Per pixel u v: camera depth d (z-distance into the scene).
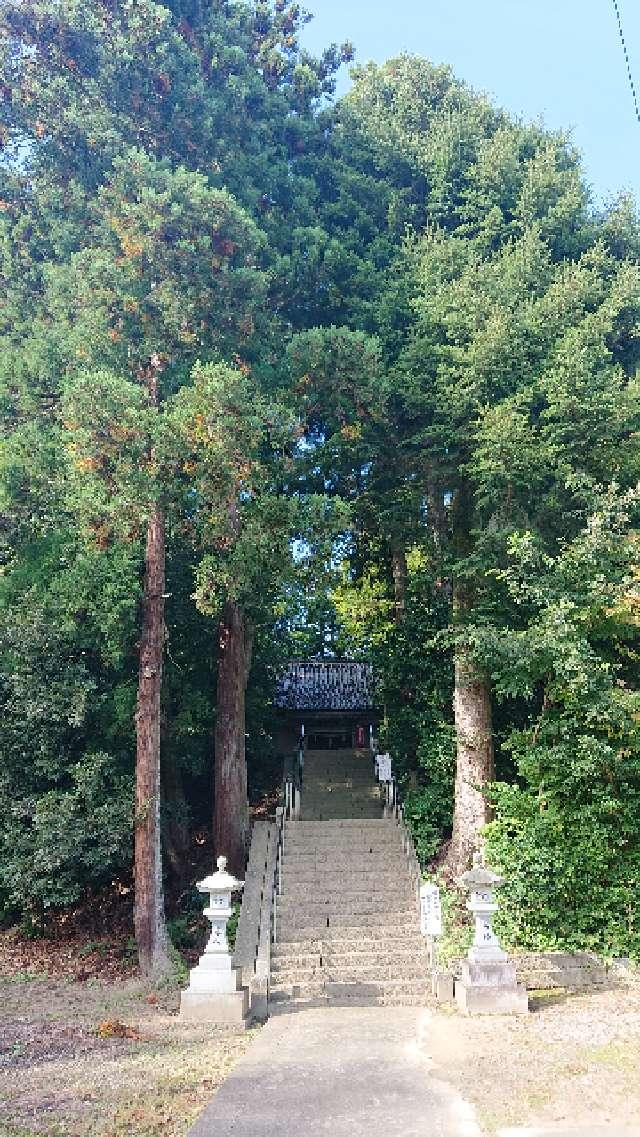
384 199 18.02
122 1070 7.65
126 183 12.56
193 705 15.98
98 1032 9.25
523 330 13.99
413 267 16.22
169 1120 6.16
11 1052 8.38
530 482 13.51
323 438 15.98
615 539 12.69
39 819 13.41
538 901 12.50
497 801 14.16
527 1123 5.89
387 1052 8.07
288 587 13.68
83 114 13.86
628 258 17.08
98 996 11.41
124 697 14.22
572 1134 5.64
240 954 11.79
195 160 15.23
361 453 14.94
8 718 14.50
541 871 12.55
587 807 12.51
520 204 16.73
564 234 16.69
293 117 17.56
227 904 10.27
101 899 15.38
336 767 21.97
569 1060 7.47
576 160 17.94
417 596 19.02
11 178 14.88
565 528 14.51
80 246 14.20
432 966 11.52
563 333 14.21
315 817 18.06
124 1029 9.31
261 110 17.16
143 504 11.69
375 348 13.71
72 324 13.73
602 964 11.59
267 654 19.77
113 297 12.50
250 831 16.36
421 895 11.51
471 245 16.59
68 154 14.40
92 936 14.55
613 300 14.59
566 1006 9.86
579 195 16.81
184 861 16.06
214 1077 7.37
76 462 11.47
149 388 13.32
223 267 12.86
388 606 21.28
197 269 12.70
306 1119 6.09
